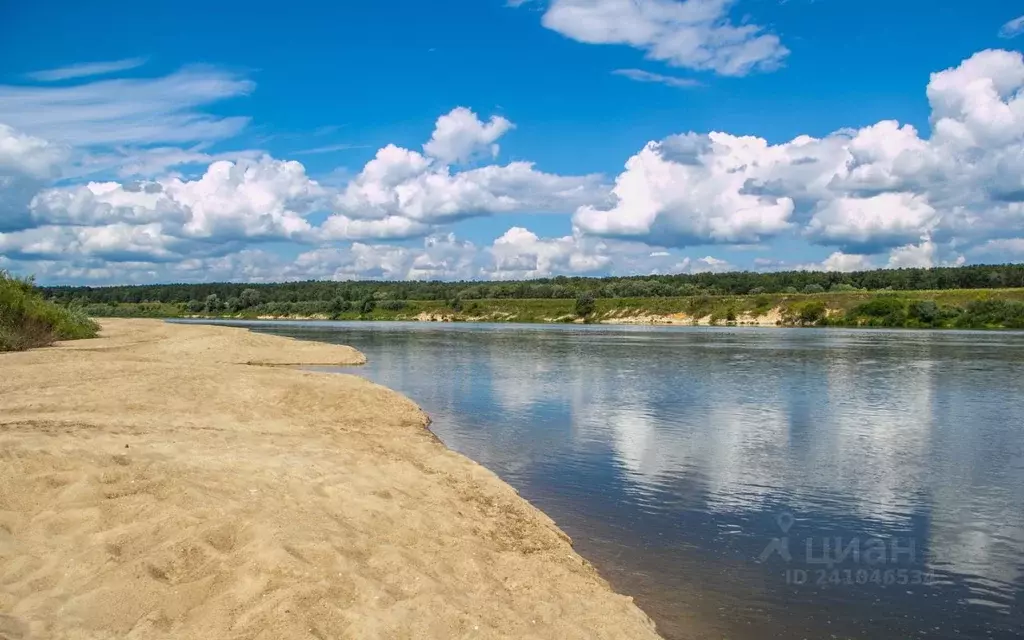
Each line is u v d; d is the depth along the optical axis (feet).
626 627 28.58
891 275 542.16
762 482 54.54
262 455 44.47
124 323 257.96
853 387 115.55
